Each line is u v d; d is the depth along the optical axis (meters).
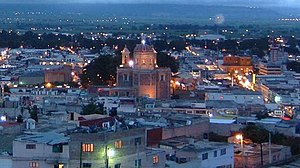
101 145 148.50
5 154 159.62
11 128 187.25
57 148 151.25
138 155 157.50
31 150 153.12
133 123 177.25
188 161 179.62
